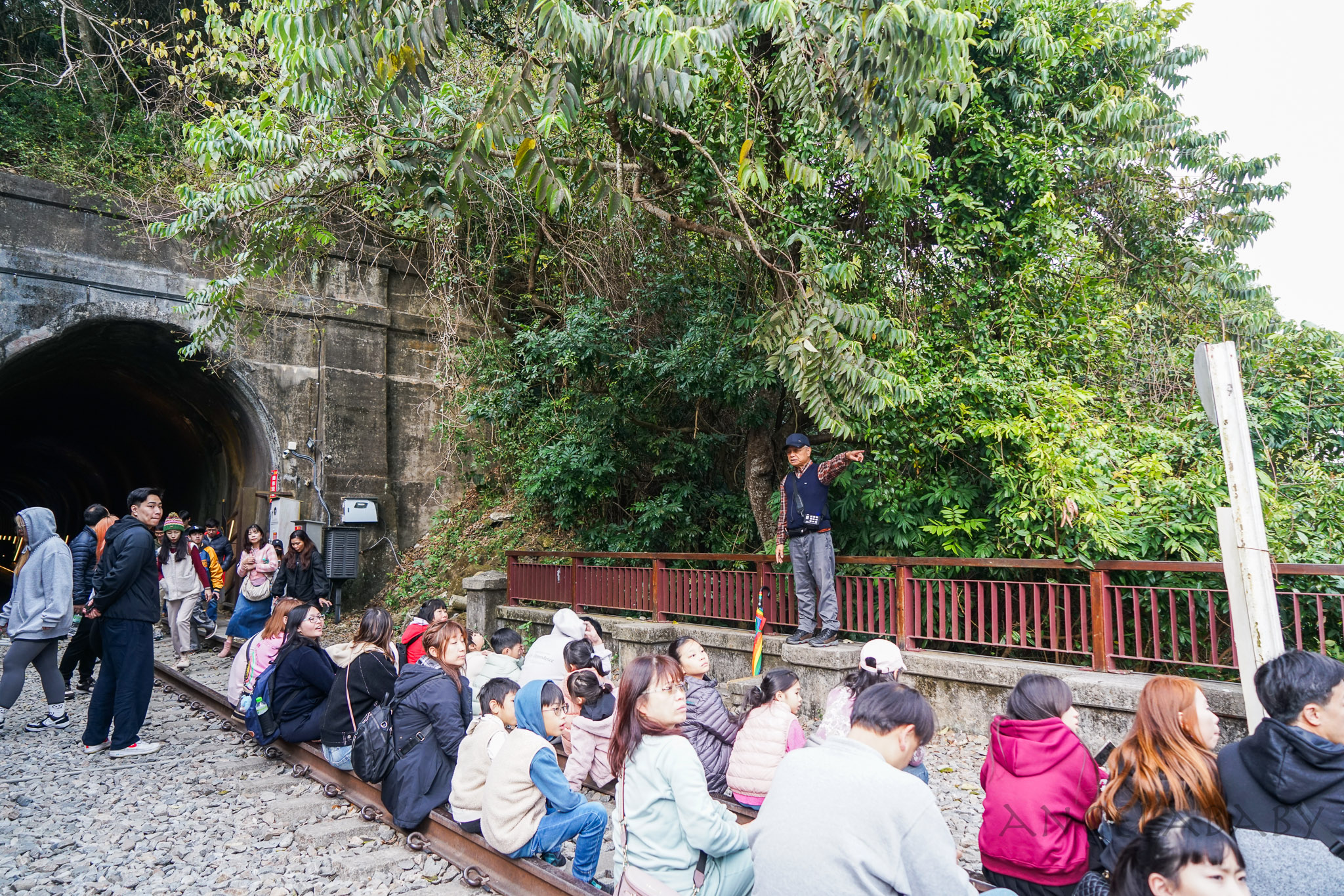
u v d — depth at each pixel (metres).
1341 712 2.64
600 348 11.05
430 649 5.13
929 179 9.16
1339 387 9.22
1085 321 8.98
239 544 15.82
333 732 5.65
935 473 8.41
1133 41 10.20
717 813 2.94
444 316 14.48
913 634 7.57
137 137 14.81
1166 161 11.79
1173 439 8.52
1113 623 6.64
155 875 4.48
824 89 7.47
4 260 12.59
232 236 8.84
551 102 5.98
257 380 14.99
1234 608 4.06
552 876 3.98
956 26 5.83
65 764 6.51
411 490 16.53
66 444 23.75
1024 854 3.18
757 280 9.28
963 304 9.03
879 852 2.23
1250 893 2.20
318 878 4.44
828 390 7.71
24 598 7.46
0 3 15.52
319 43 6.16
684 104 5.71
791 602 8.47
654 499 11.93
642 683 3.11
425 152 8.24
